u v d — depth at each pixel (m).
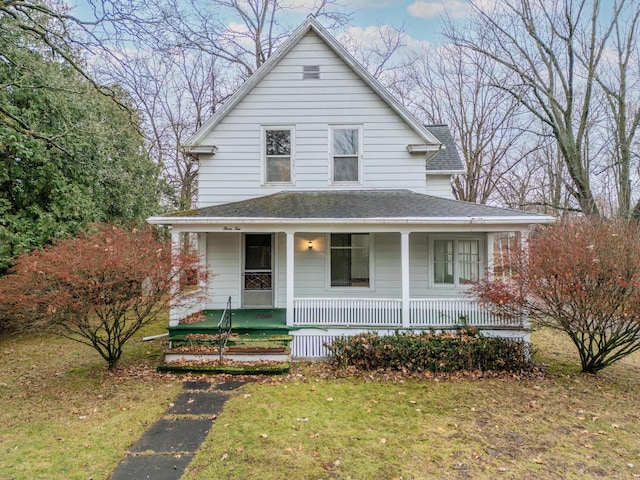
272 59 9.74
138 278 6.38
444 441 4.16
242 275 9.59
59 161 10.27
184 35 10.25
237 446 4.04
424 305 7.59
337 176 9.91
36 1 8.95
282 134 9.93
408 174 9.83
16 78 9.37
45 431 4.40
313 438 4.21
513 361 6.76
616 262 6.01
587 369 6.68
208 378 6.29
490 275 7.64
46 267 5.81
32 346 8.52
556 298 6.40
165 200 17.59
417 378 6.32
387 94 9.66
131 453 3.91
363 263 9.55
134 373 6.52
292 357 7.52
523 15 15.47
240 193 9.80
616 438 4.27
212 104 20.06
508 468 3.63
